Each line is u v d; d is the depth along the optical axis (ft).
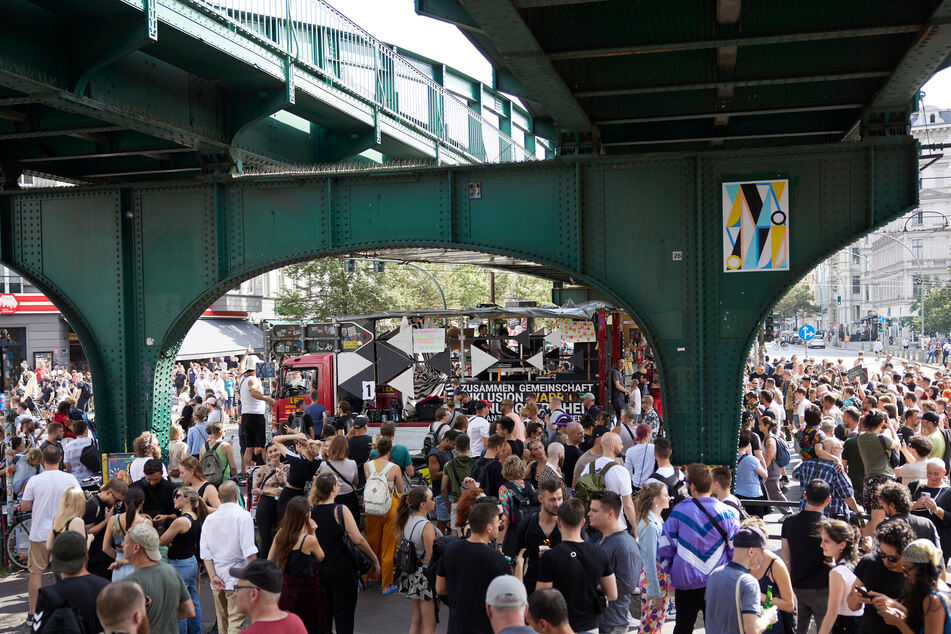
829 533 17.90
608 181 38.09
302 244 41.93
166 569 18.78
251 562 14.53
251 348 130.21
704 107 37.40
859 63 30.68
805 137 42.91
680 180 37.37
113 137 42.50
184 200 43.27
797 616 23.25
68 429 42.75
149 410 43.42
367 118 49.24
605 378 52.70
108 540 23.36
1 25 27.71
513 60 28.12
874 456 30.17
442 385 51.93
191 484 25.31
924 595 15.83
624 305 37.78
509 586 13.24
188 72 37.22
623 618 18.62
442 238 40.27
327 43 44.24
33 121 37.86
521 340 50.26
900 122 35.14
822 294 430.20
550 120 52.70
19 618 28.81
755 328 36.35
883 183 35.17
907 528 16.83
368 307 110.93
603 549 18.88
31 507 27.45
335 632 23.86
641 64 31.04
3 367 112.16
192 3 31.58
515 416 36.65
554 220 39.01
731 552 19.47
